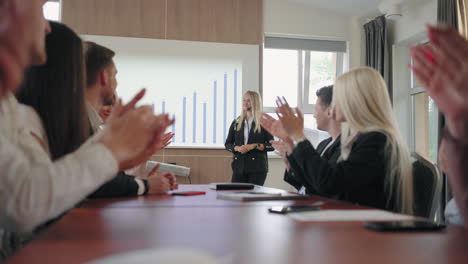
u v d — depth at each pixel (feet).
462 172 2.72
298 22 18.40
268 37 18.37
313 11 18.54
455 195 2.81
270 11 18.21
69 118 3.69
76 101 3.75
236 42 17.08
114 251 1.84
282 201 4.49
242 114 14.20
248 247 1.95
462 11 12.94
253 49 17.04
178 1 16.80
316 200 4.62
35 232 3.38
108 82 5.80
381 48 17.35
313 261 1.67
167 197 5.04
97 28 16.25
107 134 2.52
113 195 5.01
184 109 16.48
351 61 18.79
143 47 16.40
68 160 2.35
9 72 1.50
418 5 15.85
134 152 2.52
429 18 15.24
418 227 2.42
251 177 13.73
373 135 5.32
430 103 16.56
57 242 2.04
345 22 18.81
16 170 2.19
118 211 3.47
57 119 3.60
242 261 1.66
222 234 2.30
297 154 5.25
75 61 3.76
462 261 1.67
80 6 16.22
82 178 2.30
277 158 17.65
